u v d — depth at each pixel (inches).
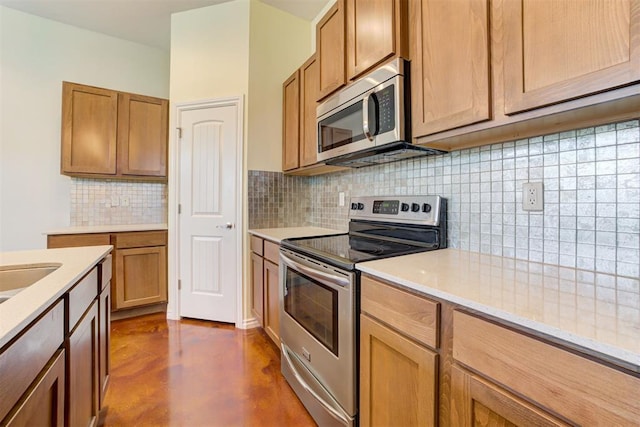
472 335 29.9
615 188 38.3
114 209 126.6
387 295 40.6
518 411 25.9
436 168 62.8
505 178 50.4
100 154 111.8
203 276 107.5
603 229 39.4
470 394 30.2
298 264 61.9
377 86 55.9
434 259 49.1
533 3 34.9
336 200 98.4
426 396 34.8
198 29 108.4
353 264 46.8
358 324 46.8
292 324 67.5
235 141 103.8
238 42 104.1
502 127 40.5
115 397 65.2
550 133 44.1
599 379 21.1
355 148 61.9
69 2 107.1
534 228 46.6
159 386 69.3
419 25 50.5
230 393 67.0
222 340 93.3
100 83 126.6
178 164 108.7
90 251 59.2
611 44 28.6
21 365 26.0
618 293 31.3
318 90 78.1
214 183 105.7
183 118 108.1
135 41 132.6
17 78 112.3
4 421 23.0
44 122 116.3
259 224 104.8
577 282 35.4
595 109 32.9
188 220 108.2
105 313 59.1
